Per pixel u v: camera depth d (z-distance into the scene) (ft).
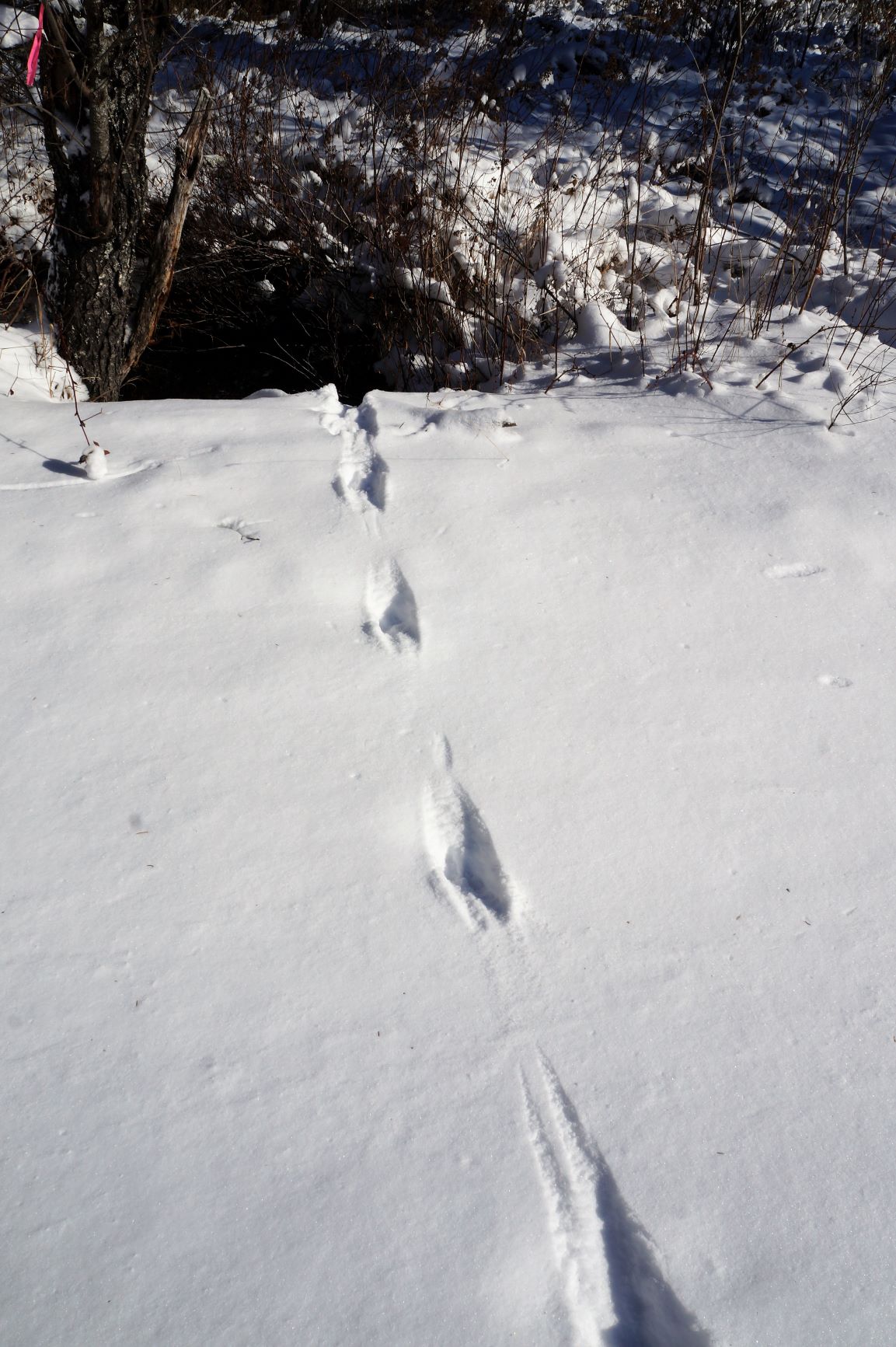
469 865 5.99
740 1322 4.01
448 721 6.84
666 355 12.89
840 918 5.65
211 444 10.14
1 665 7.17
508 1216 4.32
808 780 6.49
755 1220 4.33
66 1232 4.20
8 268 13.67
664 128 21.83
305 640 7.49
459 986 5.23
